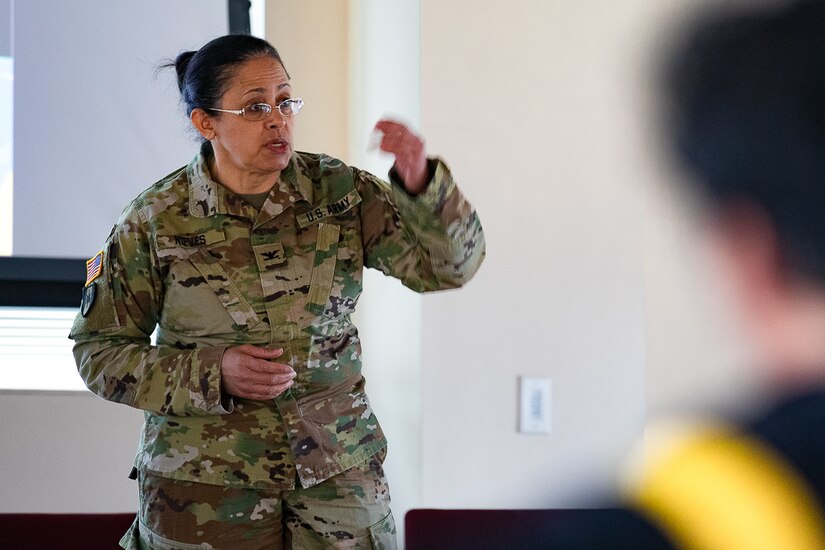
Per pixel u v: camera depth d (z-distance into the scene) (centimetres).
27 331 781
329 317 441
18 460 709
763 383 89
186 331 444
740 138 88
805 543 87
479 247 437
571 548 98
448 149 583
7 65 770
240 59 444
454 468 582
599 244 595
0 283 776
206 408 419
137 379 434
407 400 614
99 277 452
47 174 774
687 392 92
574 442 590
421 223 416
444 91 583
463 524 444
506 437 586
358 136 735
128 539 452
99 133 777
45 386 724
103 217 779
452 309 583
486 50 588
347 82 773
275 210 442
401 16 619
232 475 424
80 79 775
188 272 439
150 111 779
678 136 90
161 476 433
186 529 427
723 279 89
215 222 443
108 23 775
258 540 429
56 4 773
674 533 92
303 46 775
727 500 90
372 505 436
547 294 591
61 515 512
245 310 434
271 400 430
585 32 596
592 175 595
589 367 593
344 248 448
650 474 96
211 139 452
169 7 777
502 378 587
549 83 593
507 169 589
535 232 591
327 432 433
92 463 715
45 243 776
